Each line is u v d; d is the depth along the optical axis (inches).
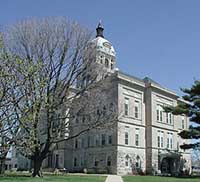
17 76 1002.1
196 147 2117.4
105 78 1827.0
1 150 1034.7
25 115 1034.7
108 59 3068.4
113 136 2647.6
